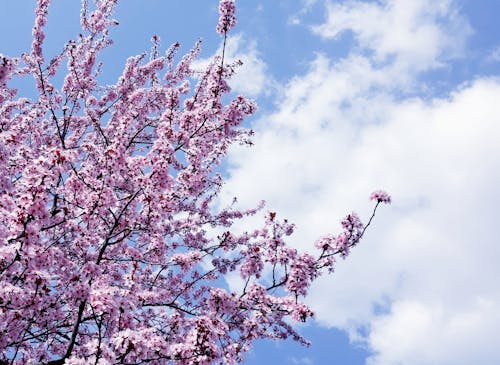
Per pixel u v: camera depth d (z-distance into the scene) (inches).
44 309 222.5
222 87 313.7
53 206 273.3
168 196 267.3
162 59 455.2
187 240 394.3
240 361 223.6
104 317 201.2
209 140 312.5
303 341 324.5
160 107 423.8
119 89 440.5
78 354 217.9
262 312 235.6
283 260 250.2
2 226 180.1
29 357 226.2
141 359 182.7
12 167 236.8
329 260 246.2
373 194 253.6
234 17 315.9
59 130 381.1
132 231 257.6
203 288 344.8
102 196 228.1
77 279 218.5
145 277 331.6
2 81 211.5
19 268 200.4
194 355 188.1
